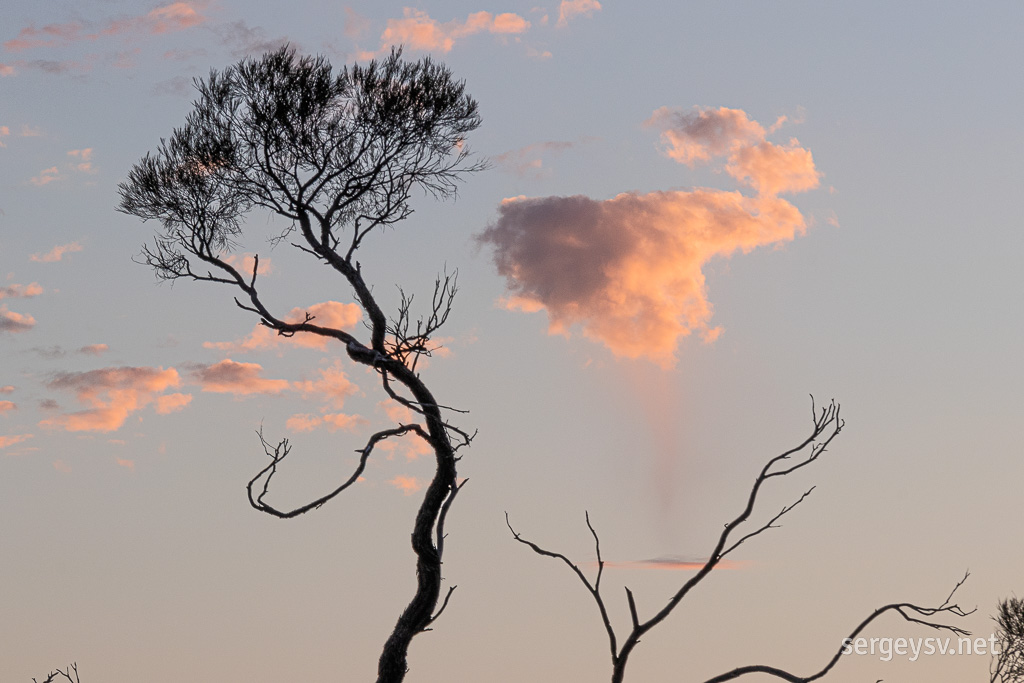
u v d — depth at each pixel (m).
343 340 16.30
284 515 15.80
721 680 13.72
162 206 16.55
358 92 16.28
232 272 16.50
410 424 16.66
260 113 15.70
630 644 13.70
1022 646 18.66
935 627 13.35
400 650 16.88
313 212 16.34
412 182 16.88
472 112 16.92
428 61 16.73
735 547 13.66
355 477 16.22
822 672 13.31
